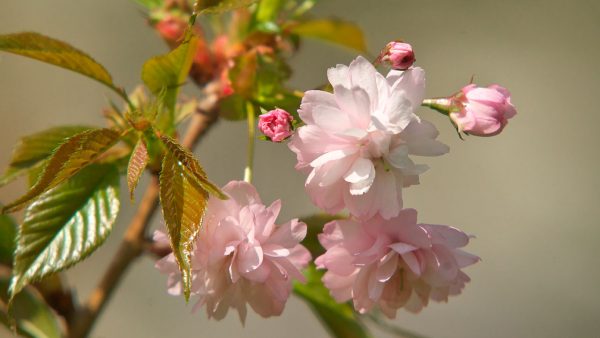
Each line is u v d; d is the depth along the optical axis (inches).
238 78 25.3
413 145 23.7
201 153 36.7
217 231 23.6
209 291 23.7
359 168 23.6
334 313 26.2
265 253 23.7
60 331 25.8
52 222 24.3
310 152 23.7
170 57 24.5
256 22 26.3
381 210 23.7
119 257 25.6
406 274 24.4
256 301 24.0
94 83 37.9
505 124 24.4
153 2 26.6
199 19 26.6
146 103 25.3
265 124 23.8
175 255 22.6
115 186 24.6
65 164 23.1
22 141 25.4
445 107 24.5
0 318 25.6
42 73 37.9
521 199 37.7
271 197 36.4
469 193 37.7
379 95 23.7
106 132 23.5
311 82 37.3
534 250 37.0
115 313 35.3
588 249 37.0
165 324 35.6
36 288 25.3
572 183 37.8
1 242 25.6
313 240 25.2
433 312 35.7
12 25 38.1
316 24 27.1
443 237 24.1
